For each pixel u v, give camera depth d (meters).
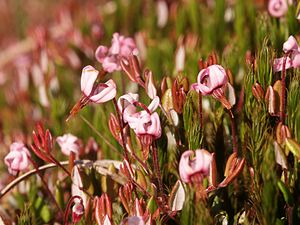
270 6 0.25
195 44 0.30
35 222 0.23
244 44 0.27
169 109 0.21
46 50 0.33
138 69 0.22
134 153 0.20
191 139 0.20
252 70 0.20
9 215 0.25
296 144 0.19
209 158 0.18
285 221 0.20
